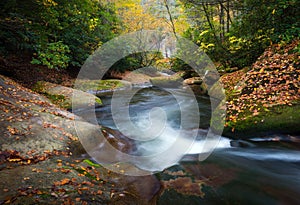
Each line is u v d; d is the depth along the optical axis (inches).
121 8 732.0
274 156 141.6
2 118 132.3
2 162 98.0
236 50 316.8
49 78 375.2
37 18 271.4
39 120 147.3
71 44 433.1
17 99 177.6
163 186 106.2
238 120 170.6
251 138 157.8
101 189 93.0
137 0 729.0
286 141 146.1
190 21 508.4
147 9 705.0
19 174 88.8
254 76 216.2
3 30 269.9
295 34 230.5
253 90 203.0
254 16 252.8
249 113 171.6
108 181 103.7
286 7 220.5
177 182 110.2
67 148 128.2
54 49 278.1
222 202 94.9
